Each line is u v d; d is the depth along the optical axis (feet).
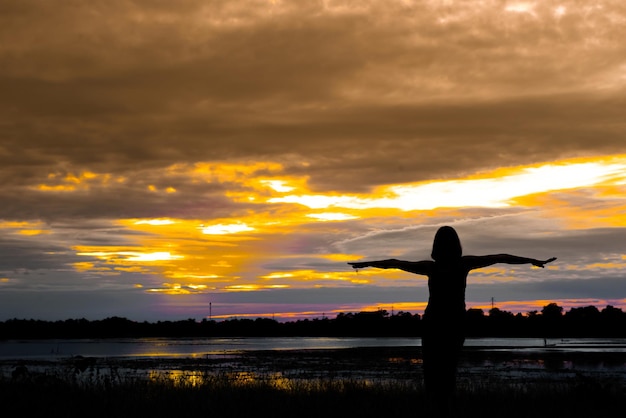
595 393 46.32
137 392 44.73
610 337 573.33
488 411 39.27
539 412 40.29
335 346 329.11
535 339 499.51
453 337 35.47
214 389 47.78
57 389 45.57
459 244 36.29
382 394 47.16
